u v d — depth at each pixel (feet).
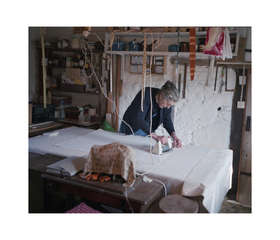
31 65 14.06
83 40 12.71
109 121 12.75
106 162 6.00
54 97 13.83
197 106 11.31
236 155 10.89
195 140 11.58
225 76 10.60
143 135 9.93
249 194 10.35
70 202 8.04
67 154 7.57
